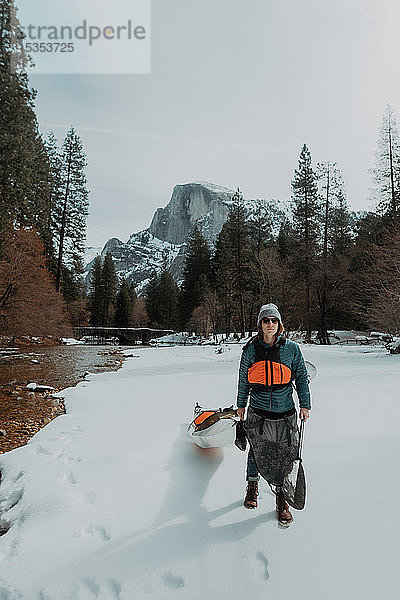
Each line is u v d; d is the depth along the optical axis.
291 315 36.69
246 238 40.28
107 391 8.19
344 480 3.33
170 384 8.69
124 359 16.98
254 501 3.00
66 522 2.88
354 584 2.14
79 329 46.66
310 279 30.70
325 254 31.41
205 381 8.93
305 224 31.66
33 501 3.21
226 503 3.10
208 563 2.38
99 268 70.94
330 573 2.24
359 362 11.85
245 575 2.27
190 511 2.99
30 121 21.86
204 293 48.34
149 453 4.14
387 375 8.68
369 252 26.28
